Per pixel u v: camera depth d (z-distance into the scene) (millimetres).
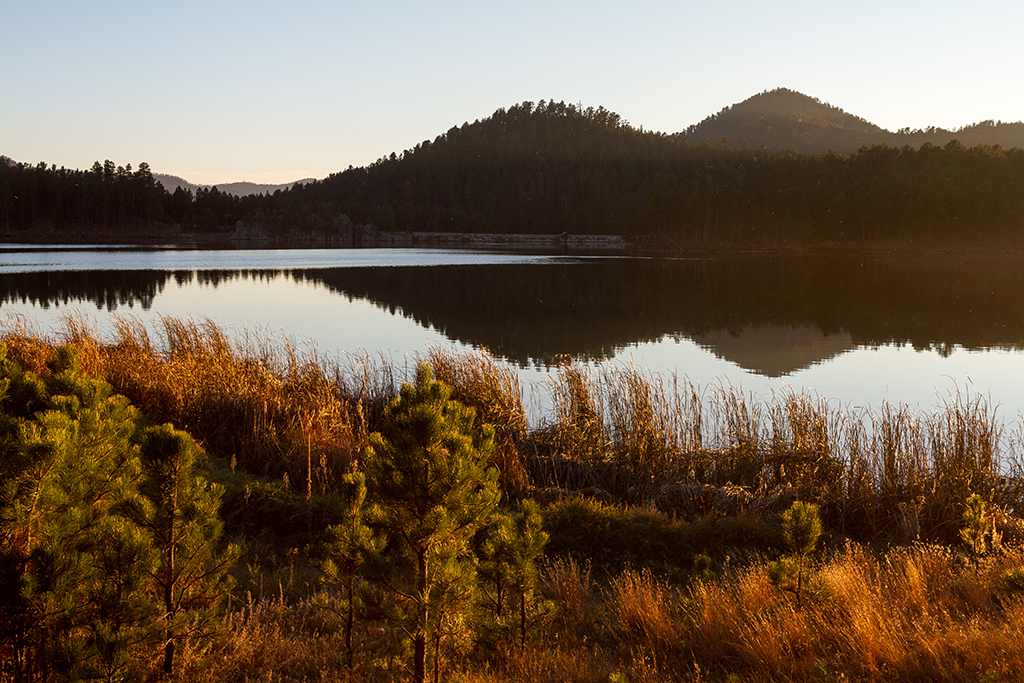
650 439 12461
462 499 4406
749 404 18344
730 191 154375
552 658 5477
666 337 31422
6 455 3871
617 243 184625
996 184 142000
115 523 4328
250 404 13211
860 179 161625
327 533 5203
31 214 168750
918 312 40062
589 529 8961
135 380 14391
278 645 5594
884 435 11938
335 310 38938
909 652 5184
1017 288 54438
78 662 3631
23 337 17781
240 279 58594
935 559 7590
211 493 5070
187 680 4727
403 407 4488
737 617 5969
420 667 4527
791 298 48125
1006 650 4961
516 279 63062
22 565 3822
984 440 11406
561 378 15125
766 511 10320
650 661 5719
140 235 176250
